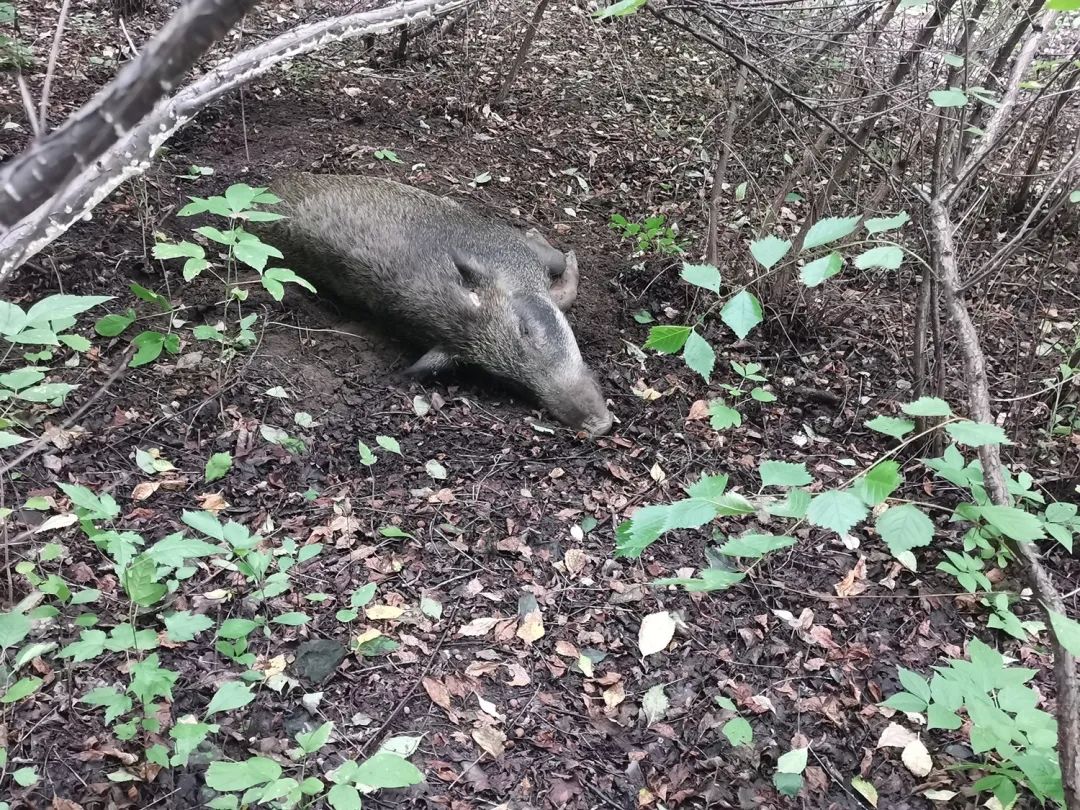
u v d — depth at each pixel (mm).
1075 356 1770
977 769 1145
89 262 1722
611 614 1325
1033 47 1273
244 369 1607
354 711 1171
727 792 1132
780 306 1878
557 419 1696
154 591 1068
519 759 1145
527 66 2705
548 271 1878
